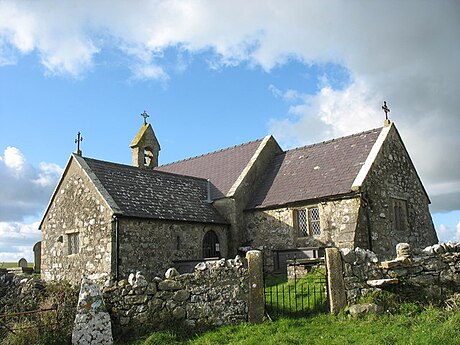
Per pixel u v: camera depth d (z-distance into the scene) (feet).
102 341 31.55
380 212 64.34
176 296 36.14
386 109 72.90
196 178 80.64
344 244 60.49
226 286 38.09
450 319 33.04
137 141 97.45
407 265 41.73
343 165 68.74
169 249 62.39
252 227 72.33
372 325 34.24
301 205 66.74
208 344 32.14
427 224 75.92
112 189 61.93
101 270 57.00
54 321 33.40
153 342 31.99
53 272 65.98
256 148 83.46
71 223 63.72
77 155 65.82
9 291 51.70
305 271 51.42
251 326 36.55
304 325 36.01
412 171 74.90
